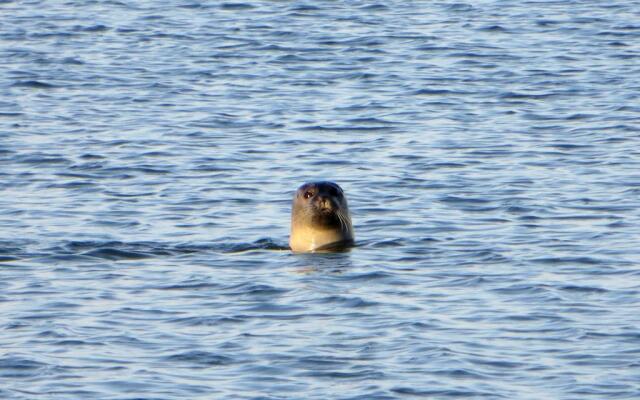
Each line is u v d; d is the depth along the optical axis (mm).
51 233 75375
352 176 90562
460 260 68188
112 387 49688
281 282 64188
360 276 65062
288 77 131000
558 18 165500
